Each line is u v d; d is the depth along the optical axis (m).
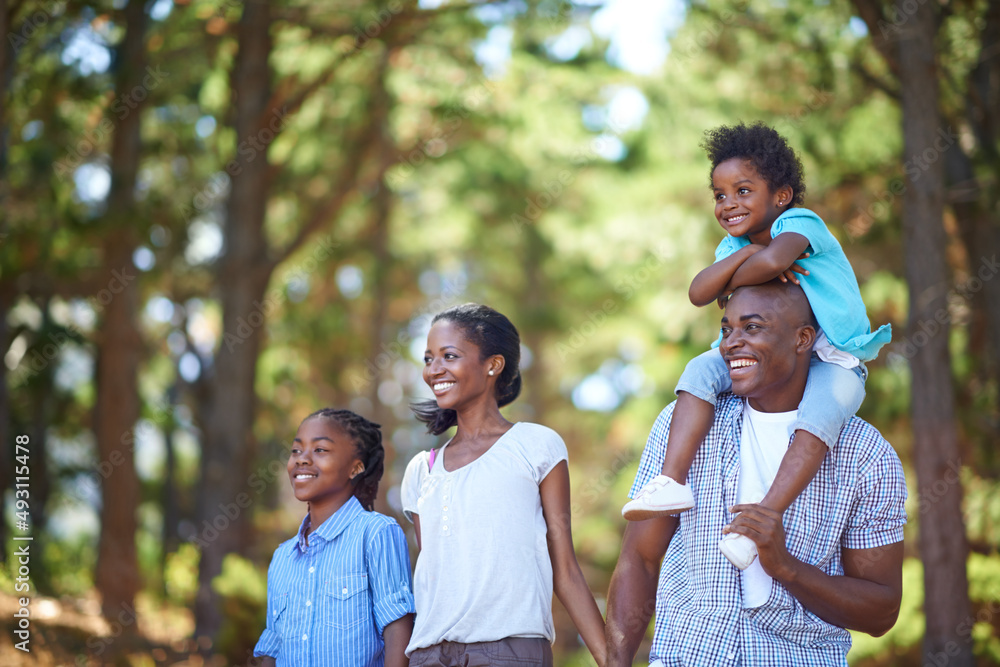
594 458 24.67
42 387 14.54
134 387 12.85
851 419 2.53
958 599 8.07
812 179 10.39
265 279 12.64
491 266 23.59
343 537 3.18
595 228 17.53
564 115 13.79
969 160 9.66
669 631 2.55
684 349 13.50
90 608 12.06
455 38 12.00
